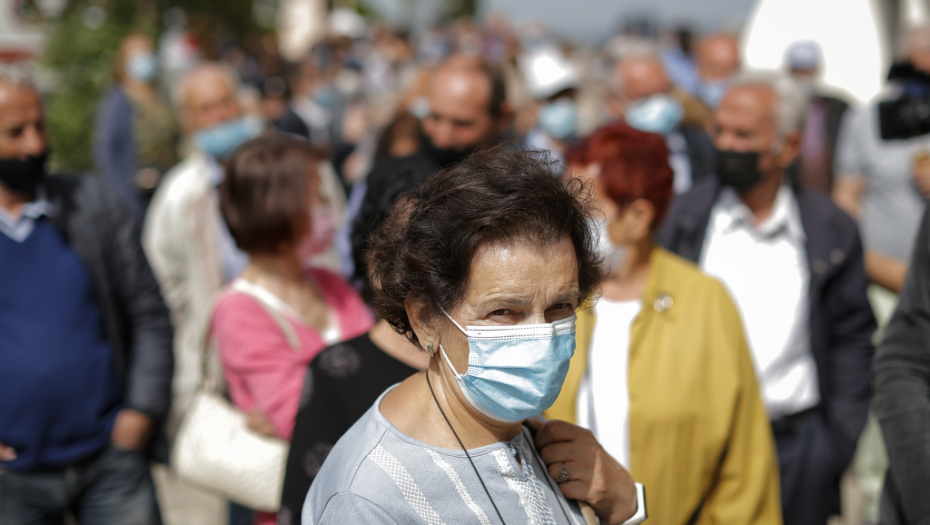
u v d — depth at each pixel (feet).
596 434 7.48
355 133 33.73
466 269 4.25
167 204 14.05
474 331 4.29
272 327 8.21
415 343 4.78
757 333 9.78
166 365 9.88
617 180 7.46
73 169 32.45
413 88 20.56
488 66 12.24
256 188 8.41
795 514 9.61
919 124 13.26
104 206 9.48
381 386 6.20
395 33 60.29
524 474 4.64
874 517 13.66
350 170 25.77
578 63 51.06
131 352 9.78
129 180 22.80
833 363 10.06
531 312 4.28
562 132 19.88
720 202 10.41
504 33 71.87
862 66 24.12
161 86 33.91
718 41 26.61
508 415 4.45
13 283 8.75
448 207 4.32
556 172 4.54
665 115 17.28
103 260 9.34
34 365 8.74
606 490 5.10
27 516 9.05
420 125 15.20
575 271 4.36
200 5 46.55
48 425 8.89
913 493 6.32
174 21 45.80
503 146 4.91
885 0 23.91
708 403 7.39
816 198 10.15
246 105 25.98
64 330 8.94
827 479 9.63
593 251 4.73
